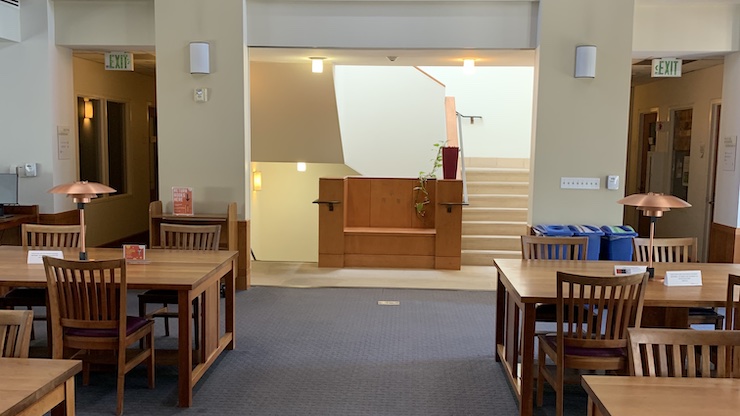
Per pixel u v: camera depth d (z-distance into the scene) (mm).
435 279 6418
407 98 7973
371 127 7992
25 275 3447
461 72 9805
